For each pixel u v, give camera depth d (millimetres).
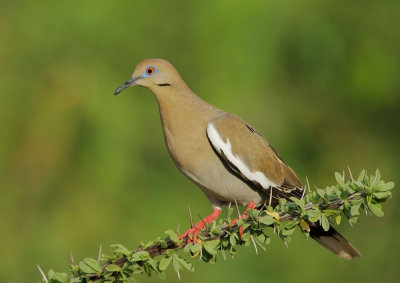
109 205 12898
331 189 6008
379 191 5855
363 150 14039
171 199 13125
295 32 13312
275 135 13648
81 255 12742
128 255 5879
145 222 12859
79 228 12836
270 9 12977
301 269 12930
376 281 13016
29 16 13859
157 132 13469
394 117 14016
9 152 13219
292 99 13781
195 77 13156
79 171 12992
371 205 5840
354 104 14039
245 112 13016
